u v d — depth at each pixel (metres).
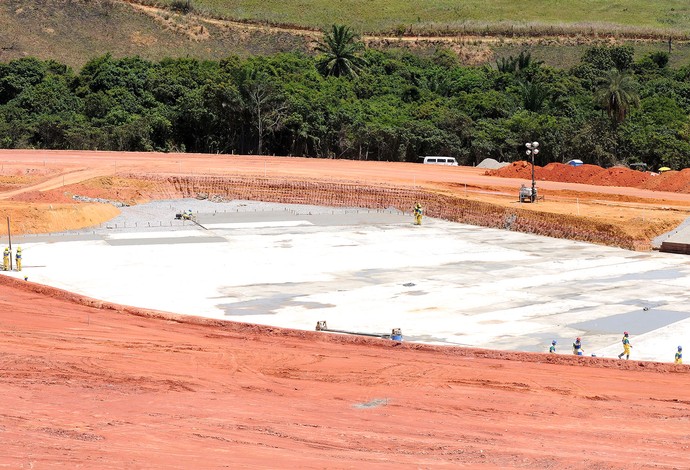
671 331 40.78
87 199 78.62
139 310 39.44
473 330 41.00
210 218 76.31
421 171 96.88
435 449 18.88
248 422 20.56
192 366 27.09
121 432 19.14
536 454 18.67
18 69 122.94
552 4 190.00
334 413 21.98
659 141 111.94
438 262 58.03
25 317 35.44
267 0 181.88
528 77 142.12
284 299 47.00
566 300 47.31
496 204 74.56
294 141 115.44
